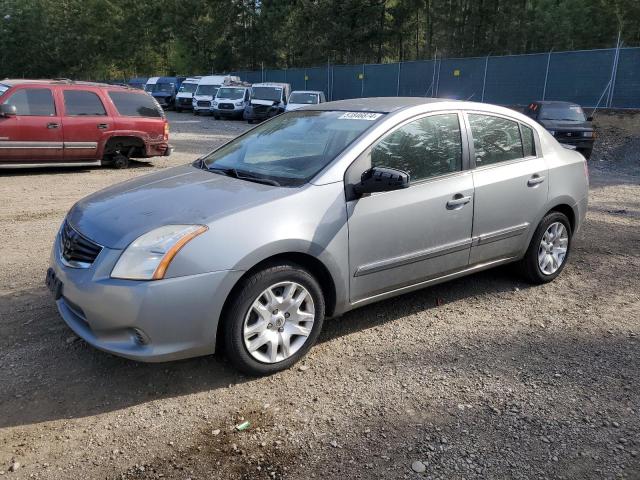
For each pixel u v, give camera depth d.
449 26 41.16
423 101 4.43
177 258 3.07
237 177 3.90
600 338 4.07
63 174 11.04
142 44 57.84
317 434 2.92
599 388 3.38
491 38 38.56
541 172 4.87
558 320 4.38
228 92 30.73
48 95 10.73
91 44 56.00
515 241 4.77
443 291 4.95
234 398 3.23
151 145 12.12
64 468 2.65
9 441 2.82
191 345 3.16
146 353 3.08
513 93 25.97
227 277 3.15
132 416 3.05
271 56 50.50
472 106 4.55
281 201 3.43
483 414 3.10
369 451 2.79
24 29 54.28
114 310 3.04
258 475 2.62
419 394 3.29
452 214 4.20
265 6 49.31
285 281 3.40
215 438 2.88
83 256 3.27
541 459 2.74
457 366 3.62
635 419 3.08
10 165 10.68
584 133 15.87
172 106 37.81
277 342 3.44
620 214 8.65
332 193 3.60
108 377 3.42
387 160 3.92
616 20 37.91
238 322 3.26
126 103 11.72
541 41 36.72
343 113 4.33
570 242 5.38
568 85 23.77
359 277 3.78
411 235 3.99
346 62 45.31
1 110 10.09
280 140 4.30
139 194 3.69
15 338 3.86
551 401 3.24
